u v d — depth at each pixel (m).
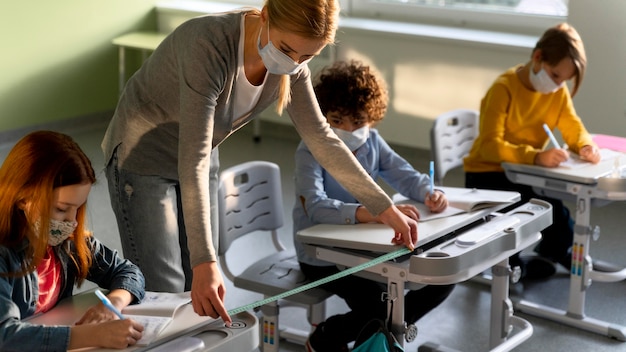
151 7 6.27
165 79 1.95
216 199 2.33
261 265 2.63
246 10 1.87
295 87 2.00
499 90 3.28
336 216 2.35
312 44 1.67
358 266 2.11
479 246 2.18
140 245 2.14
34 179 1.57
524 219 2.42
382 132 5.33
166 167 2.09
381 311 2.42
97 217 4.17
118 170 2.11
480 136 3.30
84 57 5.99
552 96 3.31
